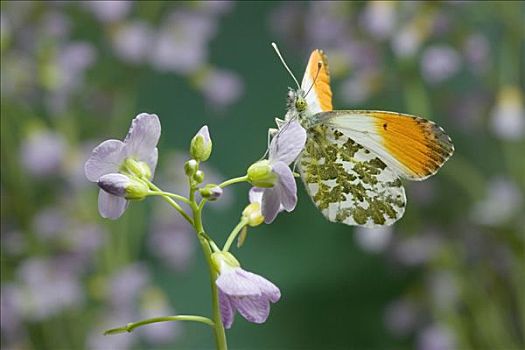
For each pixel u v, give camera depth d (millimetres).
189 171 345
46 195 568
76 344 571
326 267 709
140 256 677
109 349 558
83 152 552
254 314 343
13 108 562
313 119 365
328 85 372
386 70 589
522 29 591
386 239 596
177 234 586
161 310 572
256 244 703
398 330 619
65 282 550
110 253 565
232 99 615
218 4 605
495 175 639
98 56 607
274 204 348
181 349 685
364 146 366
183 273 688
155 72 683
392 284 700
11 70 544
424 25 562
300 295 706
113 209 348
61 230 550
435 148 360
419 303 610
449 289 593
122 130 602
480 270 615
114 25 576
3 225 564
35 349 573
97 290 559
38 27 553
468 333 629
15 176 561
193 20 598
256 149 700
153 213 589
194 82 610
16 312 548
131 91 604
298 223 707
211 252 347
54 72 549
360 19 581
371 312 703
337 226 709
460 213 616
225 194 642
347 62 587
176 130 692
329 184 370
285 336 703
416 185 597
